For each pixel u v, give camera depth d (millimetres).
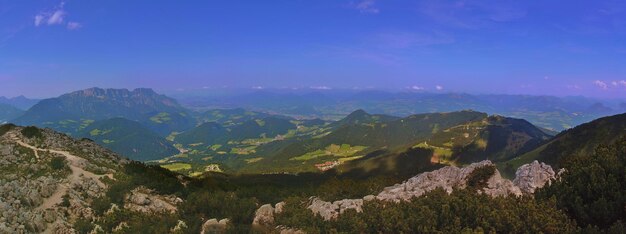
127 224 77000
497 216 44688
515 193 59312
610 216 43844
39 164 94812
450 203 50906
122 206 83438
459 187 63031
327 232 54938
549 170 63875
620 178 50969
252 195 94188
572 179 54656
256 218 69875
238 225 70688
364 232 51688
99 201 82812
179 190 97938
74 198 81250
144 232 71250
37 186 81750
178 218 78562
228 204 81750
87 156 110625
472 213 47219
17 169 91500
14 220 69125
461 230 44219
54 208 76188
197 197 87625
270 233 63094
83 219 76500
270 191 100812
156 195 93125
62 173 90750
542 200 50188
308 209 66000
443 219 47781
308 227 59031
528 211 45750
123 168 106500
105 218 78062
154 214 81812
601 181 49438
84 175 92688
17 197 76125
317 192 91000
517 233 42750
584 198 49250
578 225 45531
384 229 50156
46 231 70625
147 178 99250
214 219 74500
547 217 43812
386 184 93500
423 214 48906
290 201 73625
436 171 70188
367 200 62250
